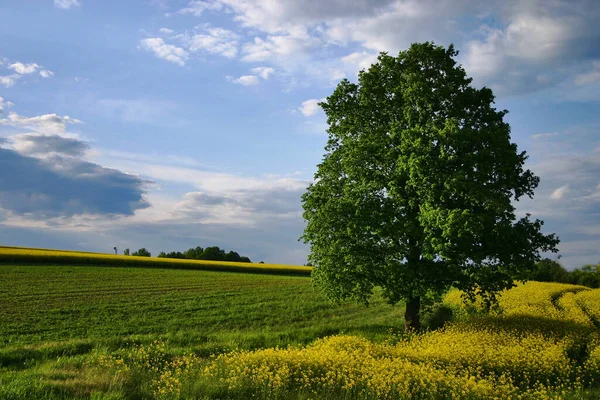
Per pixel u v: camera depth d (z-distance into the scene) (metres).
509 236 19.45
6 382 9.91
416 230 20.14
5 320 25.33
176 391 9.78
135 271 53.44
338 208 21.27
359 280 21.89
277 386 10.54
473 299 21.72
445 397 11.13
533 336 17.98
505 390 11.76
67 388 9.45
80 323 25.55
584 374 14.30
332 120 24.22
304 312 31.72
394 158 21.30
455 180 18.33
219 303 34.25
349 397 10.43
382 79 23.33
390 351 15.41
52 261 54.66
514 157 19.95
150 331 24.48
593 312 27.45
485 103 22.22
